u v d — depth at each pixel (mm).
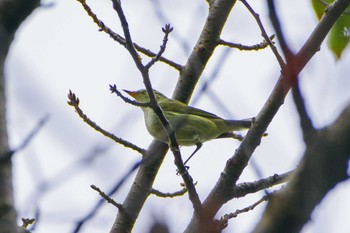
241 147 8609
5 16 5742
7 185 5207
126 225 10727
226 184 8625
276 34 4477
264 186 9578
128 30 8219
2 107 5527
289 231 3744
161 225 4938
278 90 8250
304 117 4113
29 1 5809
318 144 3781
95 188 9711
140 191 11227
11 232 5031
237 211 9484
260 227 3807
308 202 3742
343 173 3717
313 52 7117
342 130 3746
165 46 8539
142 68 8531
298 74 4441
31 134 5559
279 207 3791
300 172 3801
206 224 5504
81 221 5547
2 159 5266
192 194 8516
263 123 8422
